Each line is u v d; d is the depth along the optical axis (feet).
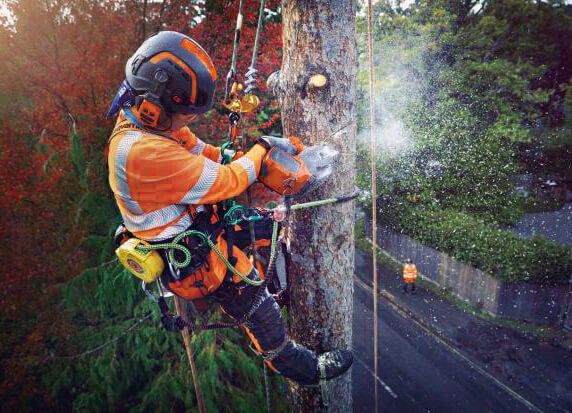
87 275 19.99
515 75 42.98
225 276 4.62
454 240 40.09
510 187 48.06
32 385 23.32
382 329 37.11
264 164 4.41
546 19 50.49
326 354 6.03
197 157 4.04
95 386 20.48
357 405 29.32
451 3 43.52
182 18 25.55
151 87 3.81
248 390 19.24
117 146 4.00
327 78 5.23
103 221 21.56
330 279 6.01
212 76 4.05
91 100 23.62
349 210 5.83
